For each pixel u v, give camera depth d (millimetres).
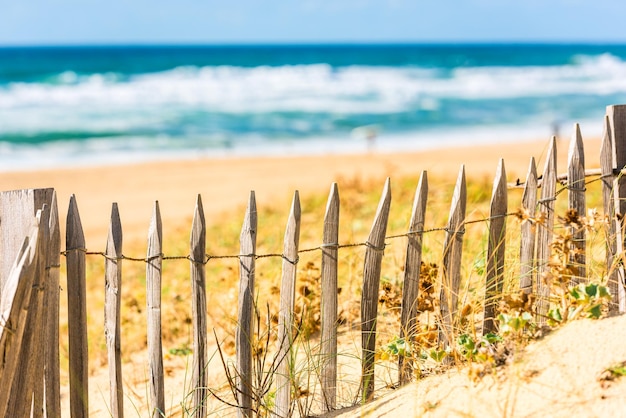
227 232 9828
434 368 3520
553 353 3072
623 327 3113
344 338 4430
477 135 31000
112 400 3383
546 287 3596
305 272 4656
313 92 49719
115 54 115938
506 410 2820
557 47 171125
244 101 43938
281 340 3457
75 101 42344
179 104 41906
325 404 3551
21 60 88688
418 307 3615
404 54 117500
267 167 21469
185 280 7055
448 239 3562
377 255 3494
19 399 3041
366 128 31625
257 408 3453
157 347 3363
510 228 3957
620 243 3494
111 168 21547
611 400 2730
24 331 3014
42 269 3059
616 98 46469
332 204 3439
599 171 3621
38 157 24344
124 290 7312
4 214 3193
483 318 3549
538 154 22688
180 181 18891
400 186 12422
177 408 4168
